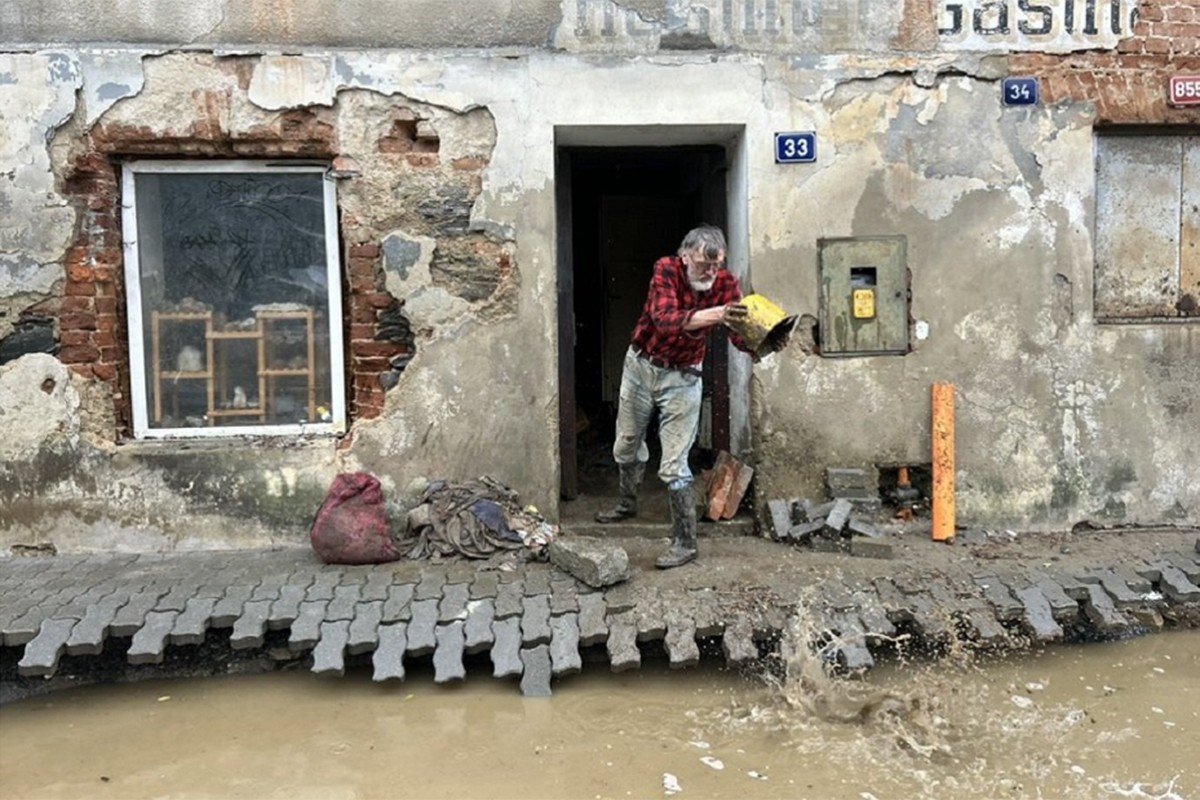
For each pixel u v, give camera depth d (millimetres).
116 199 5254
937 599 4512
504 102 5281
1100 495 5641
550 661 4086
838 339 5516
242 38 5164
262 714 3961
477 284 5336
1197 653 4488
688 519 4910
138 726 3891
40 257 5098
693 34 5348
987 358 5559
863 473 5523
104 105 5066
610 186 7867
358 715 3924
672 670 4262
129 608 4297
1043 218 5527
